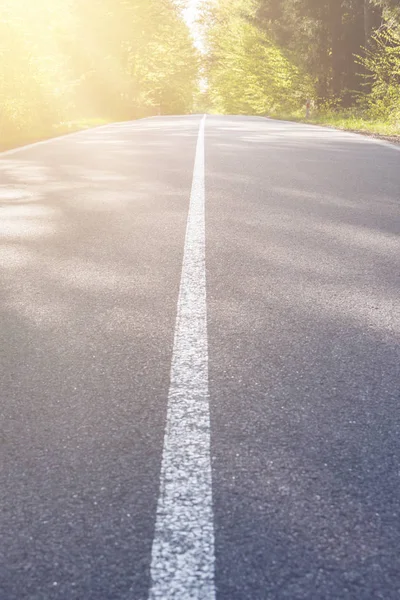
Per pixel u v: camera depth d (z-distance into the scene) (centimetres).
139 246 503
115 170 998
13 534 173
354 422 234
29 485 196
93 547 167
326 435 224
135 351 301
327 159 1134
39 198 736
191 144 1488
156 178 897
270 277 420
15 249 496
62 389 263
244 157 1170
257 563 160
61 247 502
